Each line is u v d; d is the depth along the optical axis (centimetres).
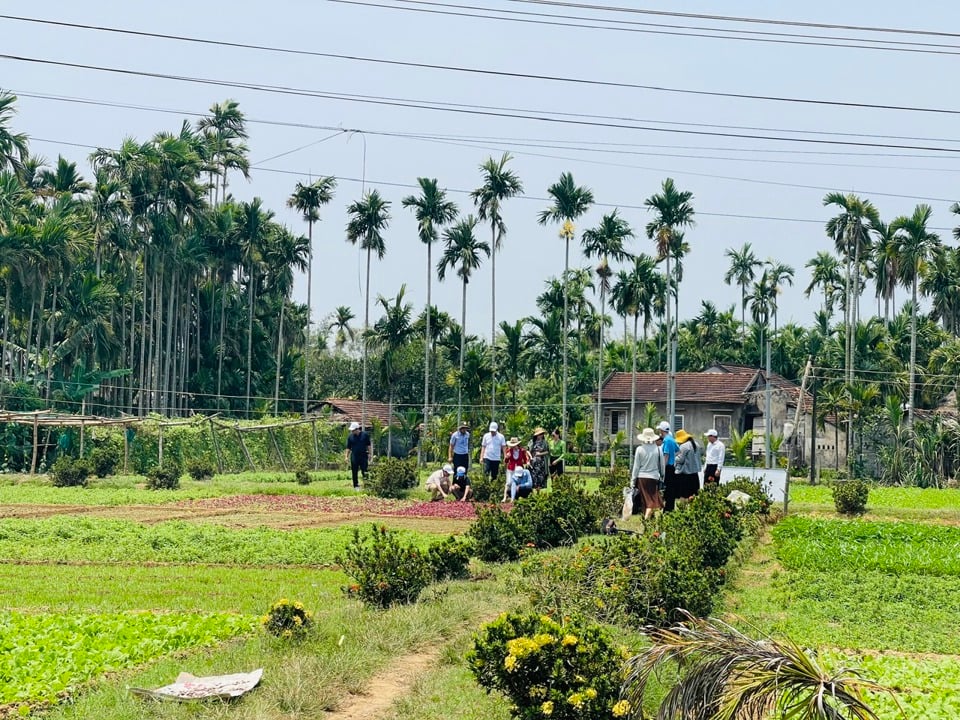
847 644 1616
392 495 3969
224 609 1670
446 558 1934
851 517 3841
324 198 8650
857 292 9031
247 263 8850
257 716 1031
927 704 1257
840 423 7719
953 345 7875
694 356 11200
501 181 7881
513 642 1040
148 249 7850
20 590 1833
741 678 900
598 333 10200
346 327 11556
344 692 1162
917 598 2009
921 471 6500
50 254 6294
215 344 9269
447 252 8031
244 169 9925
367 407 8994
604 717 1023
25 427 5331
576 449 7631
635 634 1445
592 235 8231
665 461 2808
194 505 3588
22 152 6869
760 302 11575
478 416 7806
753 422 8194
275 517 3244
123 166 7456
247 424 6297
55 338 7688
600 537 2453
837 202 7919
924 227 7375
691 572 1555
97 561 2245
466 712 1098
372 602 1700
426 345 7794
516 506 2462
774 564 2486
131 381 7719
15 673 1182
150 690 1098
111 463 4694
